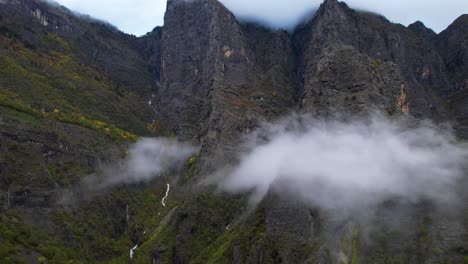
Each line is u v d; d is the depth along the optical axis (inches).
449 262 5039.4
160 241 7568.9
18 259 5497.1
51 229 6855.3
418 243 5374.0
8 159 7258.9
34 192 7096.5
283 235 5797.2
